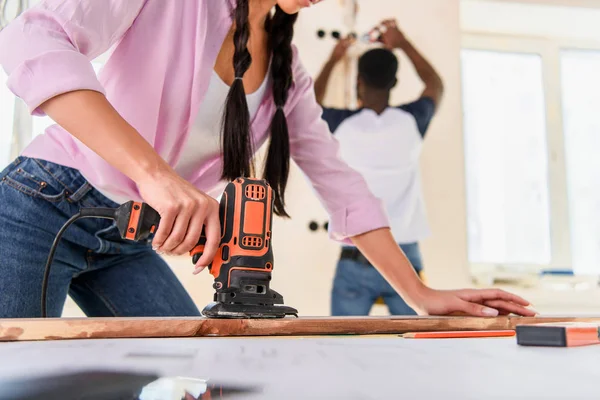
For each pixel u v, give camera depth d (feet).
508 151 12.14
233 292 2.67
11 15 8.81
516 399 0.90
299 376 1.15
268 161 3.61
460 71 10.91
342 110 10.19
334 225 4.15
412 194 10.07
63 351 1.59
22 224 3.18
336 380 1.09
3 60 2.63
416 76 10.69
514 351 1.65
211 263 2.78
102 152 2.57
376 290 9.85
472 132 12.10
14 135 9.47
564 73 12.62
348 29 10.61
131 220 2.69
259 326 2.36
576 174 12.44
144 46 3.13
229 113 3.26
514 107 12.27
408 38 10.78
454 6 11.03
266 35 3.67
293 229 10.00
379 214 4.05
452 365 1.32
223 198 2.77
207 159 3.63
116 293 3.83
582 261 12.26
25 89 2.51
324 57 10.47
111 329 2.13
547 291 11.67
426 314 3.73
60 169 3.22
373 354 1.56
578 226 12.33
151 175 2.54
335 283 9.94
